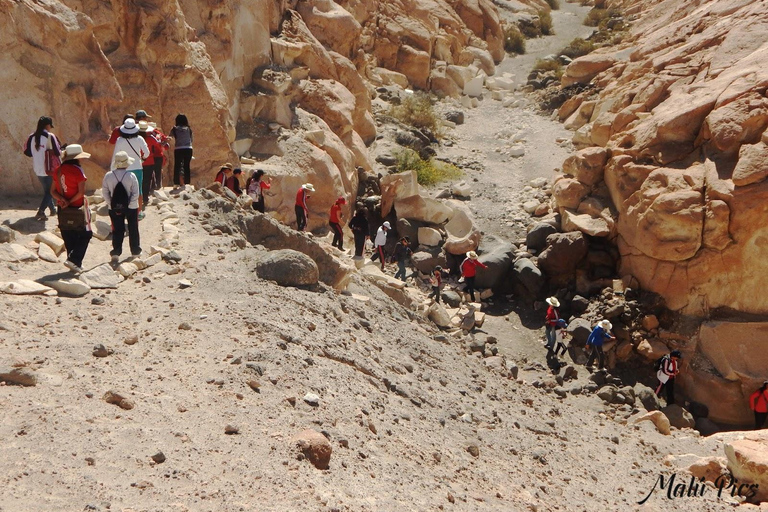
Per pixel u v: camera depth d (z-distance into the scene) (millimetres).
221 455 4934
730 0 26469
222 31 18906
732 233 16234
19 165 11398
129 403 5371
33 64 11648
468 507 5637
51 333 6625
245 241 10695
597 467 8875
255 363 6520
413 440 6750
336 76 24562
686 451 11102
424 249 19547
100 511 3980
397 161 24094
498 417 9180
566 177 21297
